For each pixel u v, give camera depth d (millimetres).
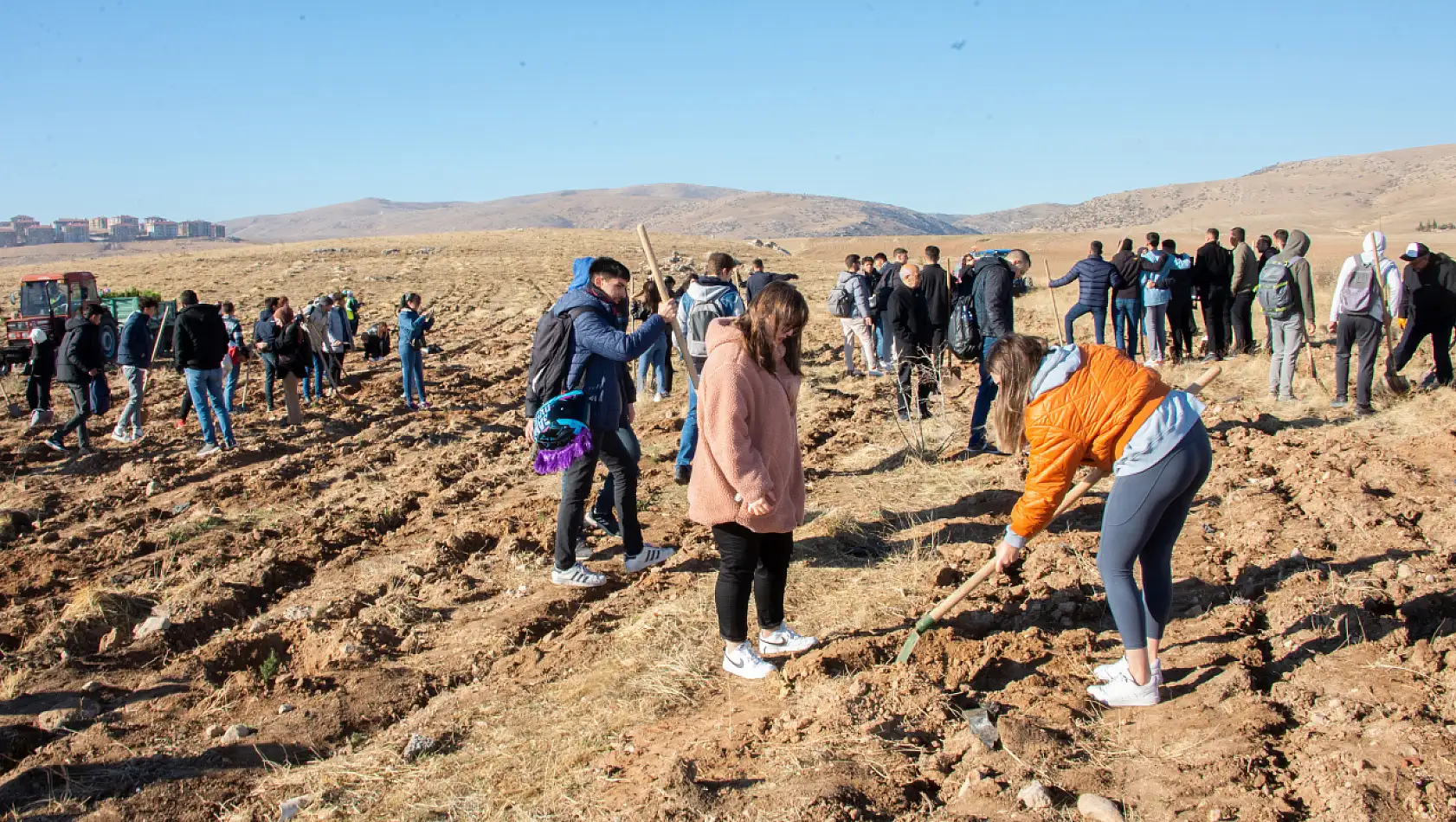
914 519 6801
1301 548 5488
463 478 9680
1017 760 3686
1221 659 4344
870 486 7742
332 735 4723
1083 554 5738
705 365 4406
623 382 6289
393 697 5055
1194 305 15031
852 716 4105
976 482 7531
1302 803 3252
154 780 4340
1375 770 3250
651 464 9352
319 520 8344
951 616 5098
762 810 3486
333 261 48844
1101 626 4906
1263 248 12727
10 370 20156
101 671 5586
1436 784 3131
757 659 4730
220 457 11094
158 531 8391
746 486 4277
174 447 12008
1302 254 9508
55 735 4848
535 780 4008
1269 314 9609
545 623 5820
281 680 5227
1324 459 7082
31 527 8812
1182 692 4125
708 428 4324
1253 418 8766
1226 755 3506
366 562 7293
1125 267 12906
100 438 12820
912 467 8117
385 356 20484
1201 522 6281
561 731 4410
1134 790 3441
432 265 46750
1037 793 3408
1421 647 4066
